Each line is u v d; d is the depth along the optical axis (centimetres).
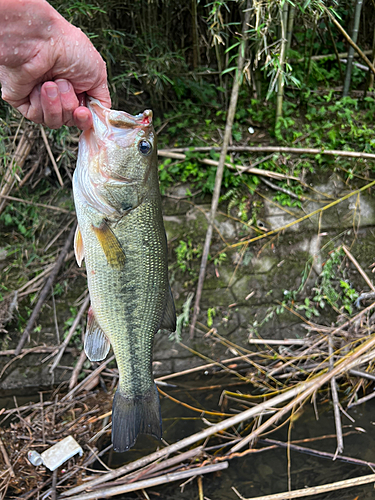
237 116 460
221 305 404
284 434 324
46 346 383
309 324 409
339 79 507
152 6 425
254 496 278
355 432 325
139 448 314
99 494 272
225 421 308
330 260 417
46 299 393
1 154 384
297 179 427
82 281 403
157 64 418
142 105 462
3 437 325
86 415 343
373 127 459
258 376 380
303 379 378
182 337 396
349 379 360
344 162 438
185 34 474
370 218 428
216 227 418
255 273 411
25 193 423
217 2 354
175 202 423
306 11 400
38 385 375
